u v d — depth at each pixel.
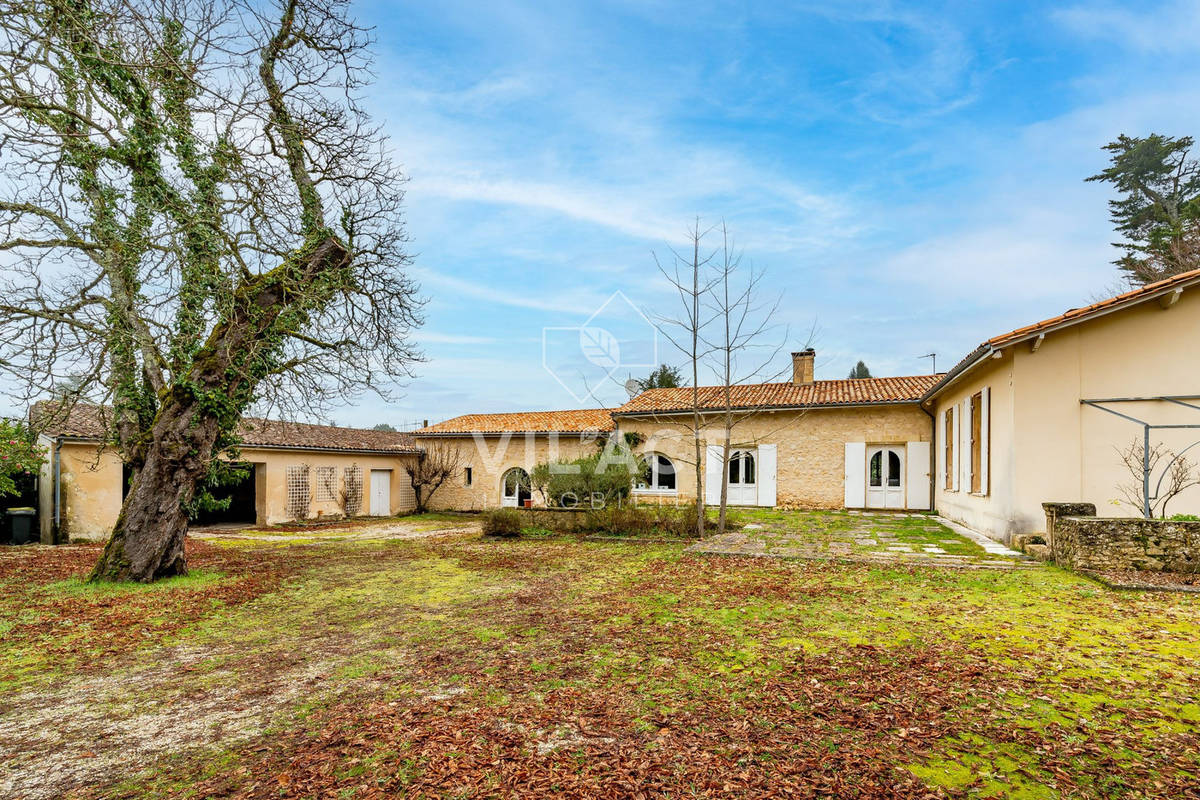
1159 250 22.42
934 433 17.28
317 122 9.14
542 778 2.96
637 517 13.37
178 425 8.53
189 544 13.34
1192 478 8.94
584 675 4.42
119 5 6.91
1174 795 2.74
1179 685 4.00
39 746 3.52
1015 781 2.87
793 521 14.59
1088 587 6.87
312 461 19.61
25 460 13.16
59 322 7.79
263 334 9.10
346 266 9.57
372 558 10.81
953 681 4.11
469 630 5.79
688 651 4.91
